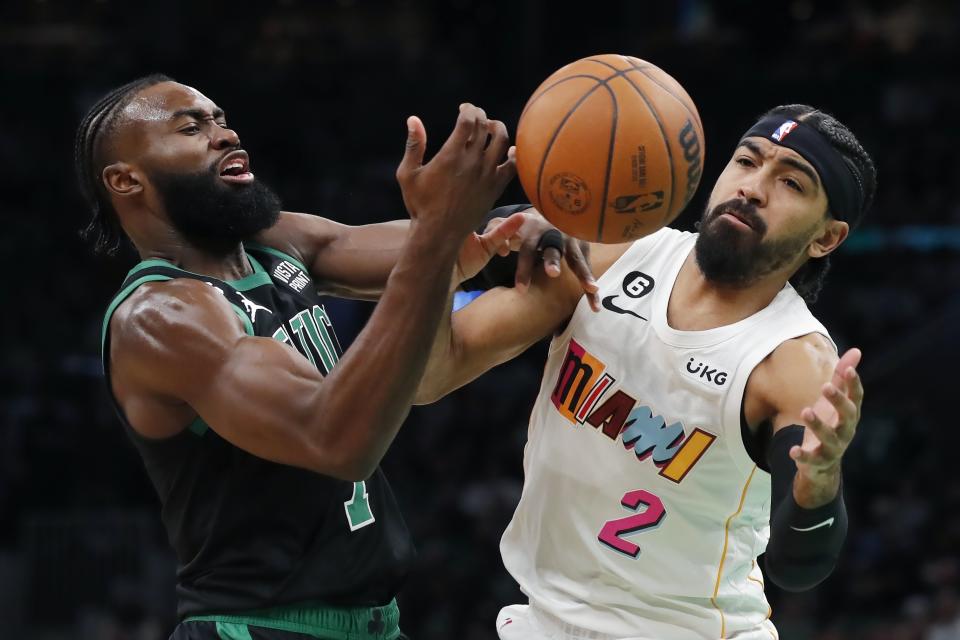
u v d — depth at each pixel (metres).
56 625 19.45
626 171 5.11
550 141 5.16
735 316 5.76
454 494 20.58
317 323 6.18
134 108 6.00
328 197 26.64
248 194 5.98
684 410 5.64
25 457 21.02
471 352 5.96
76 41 31.22
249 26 31.33
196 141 5.95
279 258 6.34
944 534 18.91
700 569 5.84
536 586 6.10
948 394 22.23
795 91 28.89
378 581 5.94
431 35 32.25
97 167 6.07
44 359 23.83
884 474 20.80
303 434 5.07
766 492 5.86
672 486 5.69
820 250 5.80
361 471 5.07
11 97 28.30
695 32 31.77
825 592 18.45
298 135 27.97
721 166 27.73
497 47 30.52
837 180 5.61
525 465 6.28
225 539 5.71
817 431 4.72
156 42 30.48
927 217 27.48
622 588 5.88
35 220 26.72
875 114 29.03
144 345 5.45
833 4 31.62
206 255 6.05
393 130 28.48
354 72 29.55
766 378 5.54
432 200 5.01
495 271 6.23
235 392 5.22
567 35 30.62
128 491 21.05
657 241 6.10
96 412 22.17
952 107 28.66
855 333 25.02
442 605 18.42
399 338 4.96
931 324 23.30
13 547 20.39
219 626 5.70
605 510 5.84
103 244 6.34
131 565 19.81
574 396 5.88
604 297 5.95
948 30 31.92
